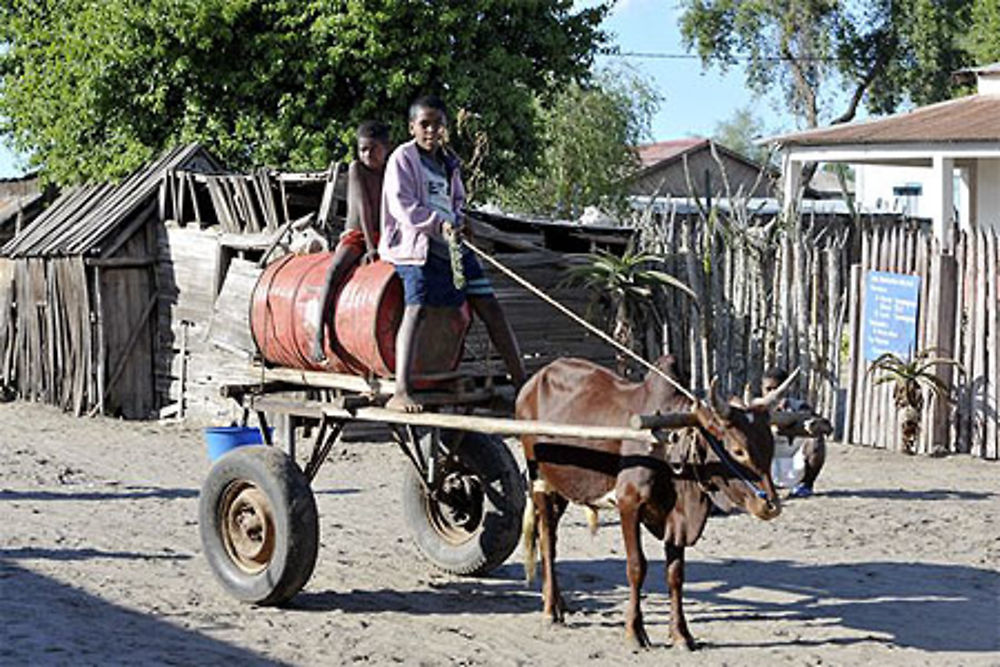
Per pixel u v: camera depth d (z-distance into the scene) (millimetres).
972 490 14398
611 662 8406
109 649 8531
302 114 25359
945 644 8836
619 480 8578
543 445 9172
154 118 25812
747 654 8578
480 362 15914
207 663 8273
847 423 17719
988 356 16422
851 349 17641
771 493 7945
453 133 25547
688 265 18875
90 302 21938
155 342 22031
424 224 9273
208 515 10000
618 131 38719
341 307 9719
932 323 16734
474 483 10805
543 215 36281
